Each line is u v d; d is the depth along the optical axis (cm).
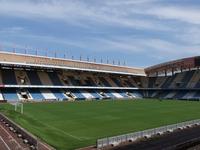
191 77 13688
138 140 4191
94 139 4356
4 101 9512
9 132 4481
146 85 14412
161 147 3747
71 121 6009
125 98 12606
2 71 10788
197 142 3969
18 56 10619
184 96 12912
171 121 6191
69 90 11712
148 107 8938
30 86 10594
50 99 10494
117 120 6244
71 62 11988
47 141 4084
